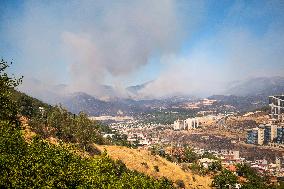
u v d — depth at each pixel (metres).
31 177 39.75
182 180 151.50
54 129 127.44
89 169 49.50
